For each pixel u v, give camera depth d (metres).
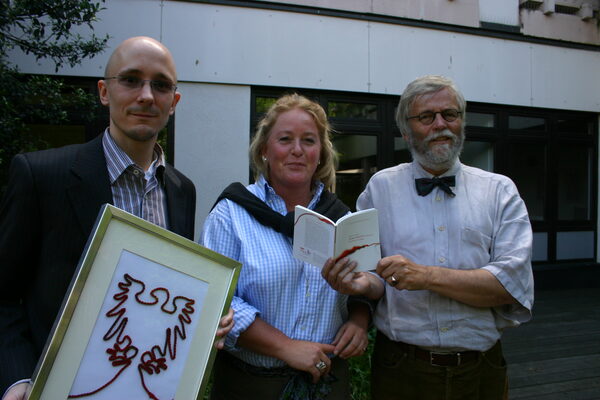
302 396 1.37
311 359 1.34
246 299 1.46
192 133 4.53
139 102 1.25
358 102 5.16
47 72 4.14
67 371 0.98
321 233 1.34
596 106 6.11
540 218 6.00
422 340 1.58
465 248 1.60
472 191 1.67
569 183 6.17
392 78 5.18
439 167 1.68
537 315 4.73
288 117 1.54
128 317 1.08
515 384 3.04
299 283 1.47
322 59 4.91
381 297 1.69
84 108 4.23
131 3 4.34
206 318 1.19
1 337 1.09
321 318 1.47
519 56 5.73
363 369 2.64
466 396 1.61
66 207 1.19
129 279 1.09
